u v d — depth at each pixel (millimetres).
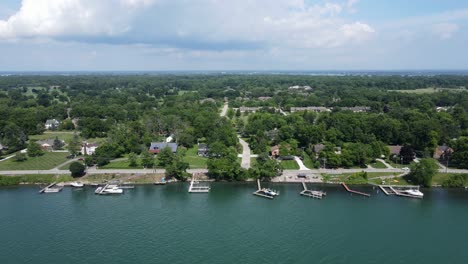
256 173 142250
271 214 113125
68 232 101062
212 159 147000
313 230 102375
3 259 87812
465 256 89688
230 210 116375
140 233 100625
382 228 103875
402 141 179250
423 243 95625
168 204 121688
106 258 88125
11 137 183125
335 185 138875
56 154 175500
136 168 152875
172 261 86875
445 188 136250
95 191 132500
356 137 179500
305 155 170375
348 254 90250
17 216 111562
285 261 87062
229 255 89500
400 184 138125
